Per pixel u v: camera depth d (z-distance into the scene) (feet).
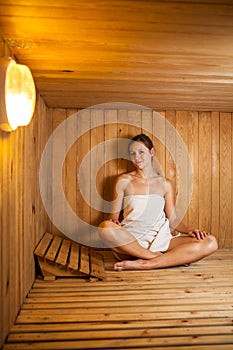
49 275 6.98
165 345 4.41
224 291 6.38
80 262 7.41
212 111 9.72
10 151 4.80
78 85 6.96
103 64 5.73
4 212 4.46
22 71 4.36
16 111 4.30
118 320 5.11
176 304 5.74
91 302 5.82
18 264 5.37
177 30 4.41
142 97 8.02
